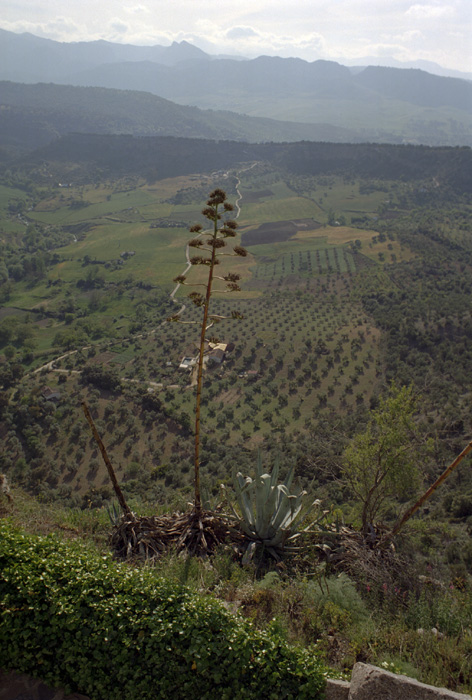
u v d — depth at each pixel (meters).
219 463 45.25
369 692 4.28
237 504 9.99
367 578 7.66
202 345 8.01
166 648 4.88
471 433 31.36
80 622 5.17
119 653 4.93
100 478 50.78
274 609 6.32
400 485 9.84
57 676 5.02
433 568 9.64
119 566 6.09
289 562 8.13
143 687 4.75
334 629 6.02
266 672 4.70
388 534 8.70
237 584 6.96
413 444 9.91
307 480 19.94
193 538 8.26
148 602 5.39
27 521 8.62
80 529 8.59
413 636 5.82
